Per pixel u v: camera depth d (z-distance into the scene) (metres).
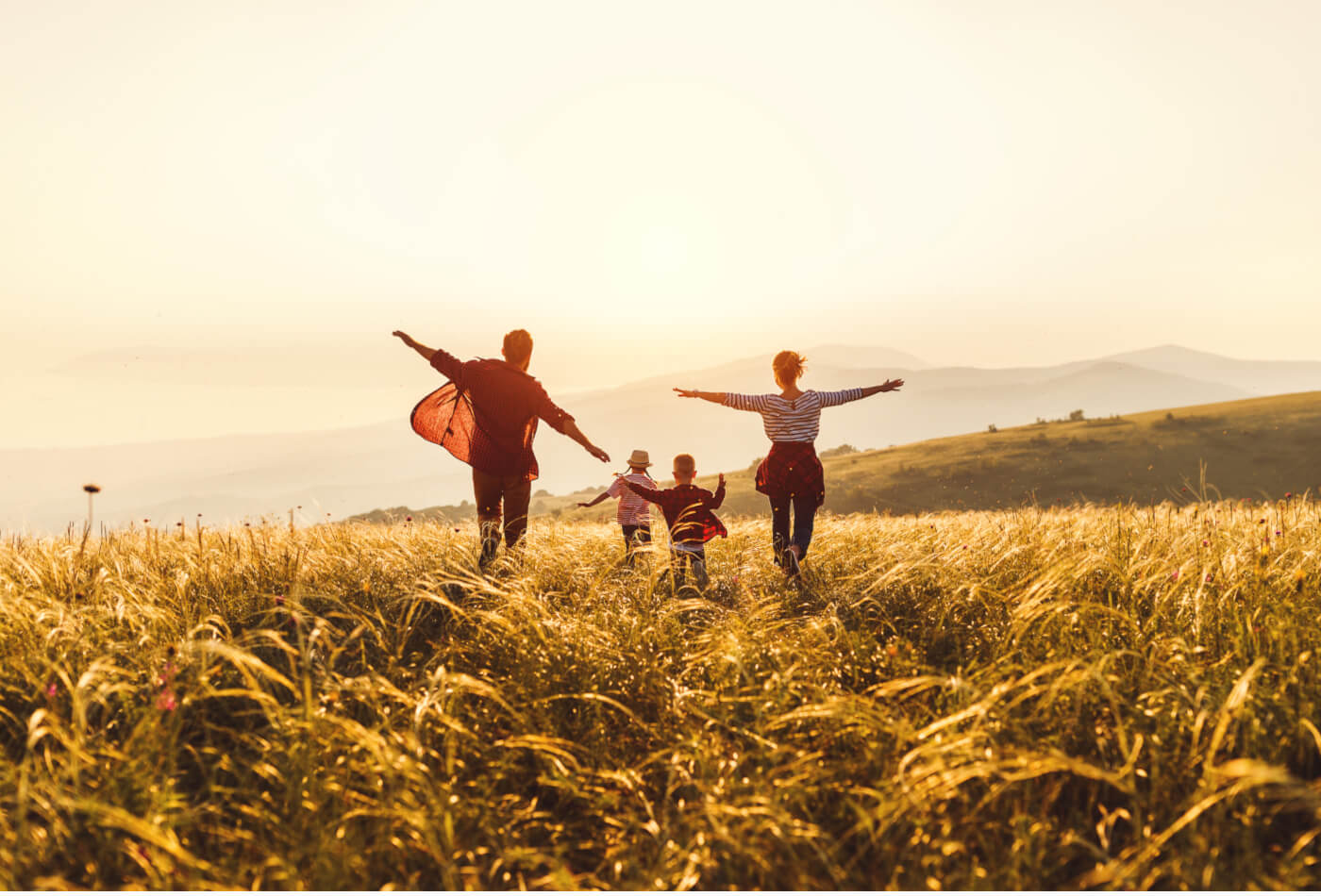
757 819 2.84
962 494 69.75
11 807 2.96
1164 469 74.19
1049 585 4.72
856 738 3.41
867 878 2.63
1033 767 2.83
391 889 2.57
